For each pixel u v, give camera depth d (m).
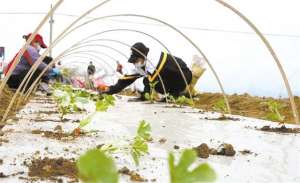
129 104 7.22
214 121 4.56
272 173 1.98
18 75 7.39
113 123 3.87
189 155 0.51
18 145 2.38
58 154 2.14
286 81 3.53
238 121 4.63
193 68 8.34
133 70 7.79
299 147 2.81
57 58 5.02
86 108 5.53
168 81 7.94
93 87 14.16
